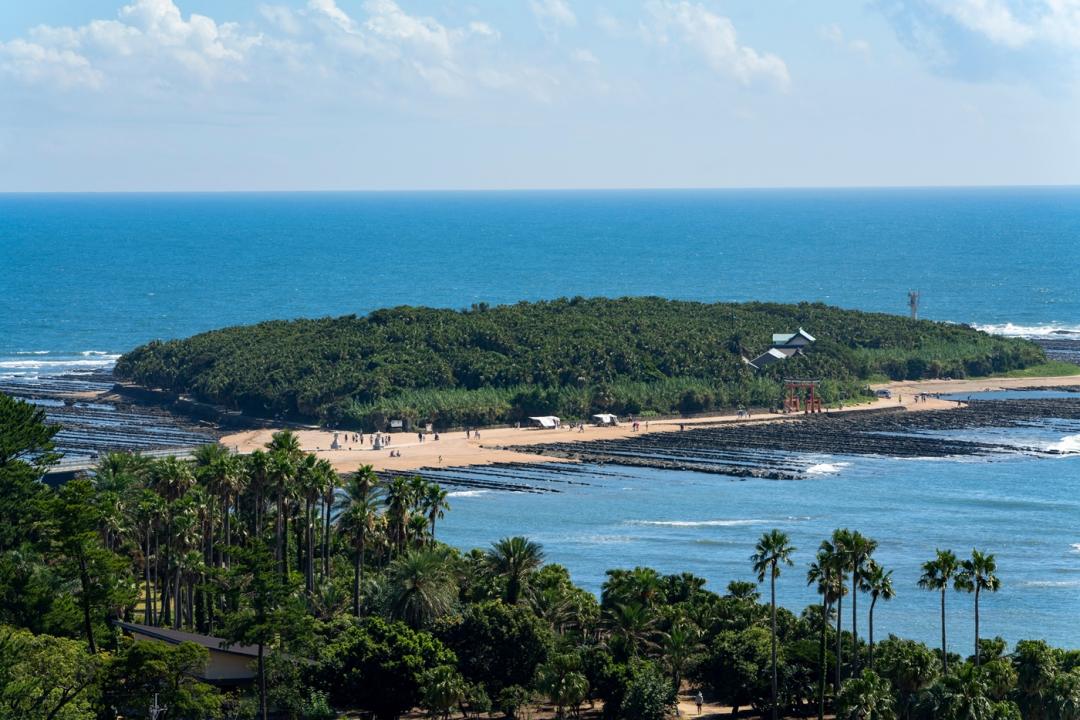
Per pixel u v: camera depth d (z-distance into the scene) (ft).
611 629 453.17
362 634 432.25
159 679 382.63
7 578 425.69
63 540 416.05
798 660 441.27
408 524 499.92
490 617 440.45
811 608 484.33
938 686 378.94
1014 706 383.86
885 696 389.80
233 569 421.59
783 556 432.25
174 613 506.07
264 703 393.70
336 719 410.31
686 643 444.96
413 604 451.94
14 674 338.54
